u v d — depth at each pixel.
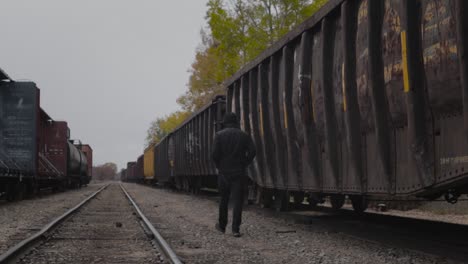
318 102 9.20
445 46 5.61
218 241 8.75
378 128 6.96
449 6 5.54
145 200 22.83
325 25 8.74
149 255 7.20
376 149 7.30
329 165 8.70
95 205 19.38
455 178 5.57
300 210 14.59
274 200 13.52
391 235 8.83
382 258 6.80
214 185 22.98
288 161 11.00
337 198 13.62
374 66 7.00
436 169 5.93
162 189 43.38
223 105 19.28
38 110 23.66
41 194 30.25
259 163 13.00
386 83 6.83
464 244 7.49
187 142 27.88
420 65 6.09
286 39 10.70
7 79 22.38
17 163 22.25
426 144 6.07
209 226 11.21
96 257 7.00
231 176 9.45
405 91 6.18
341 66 8.25
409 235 8.67
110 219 13.10
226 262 6.67
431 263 6.35
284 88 10.70
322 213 13.61
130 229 10.63
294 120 10.45
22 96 22.53
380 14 7.04
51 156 34.06
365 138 7.66
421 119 6.06
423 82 6.07
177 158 32.62
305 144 9.73
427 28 5.95
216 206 17.88
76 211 15.57
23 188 23.41
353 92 7.82
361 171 7.79
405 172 6.59
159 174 45.06
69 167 37.22
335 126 8.63
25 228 10.87
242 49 25.75
